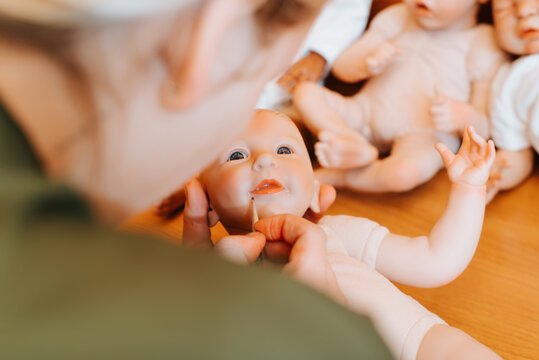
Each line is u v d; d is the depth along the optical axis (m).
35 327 0.23
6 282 0.25
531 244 0.80
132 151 0.32
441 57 0.93
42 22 0.25
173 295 0.25
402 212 0.86
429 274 0.67
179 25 0.28
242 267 0.28
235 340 0.24
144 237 0.29
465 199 0.66
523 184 0.87
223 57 0.31
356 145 0.83
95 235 0.28
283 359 0.24
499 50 0.89
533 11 0.82
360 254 0.70
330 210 0.87
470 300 0.75
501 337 0.72
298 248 0.53
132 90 0.29
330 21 0.99
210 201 0.68
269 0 0.30
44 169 0.30
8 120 0.29
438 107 0.85
